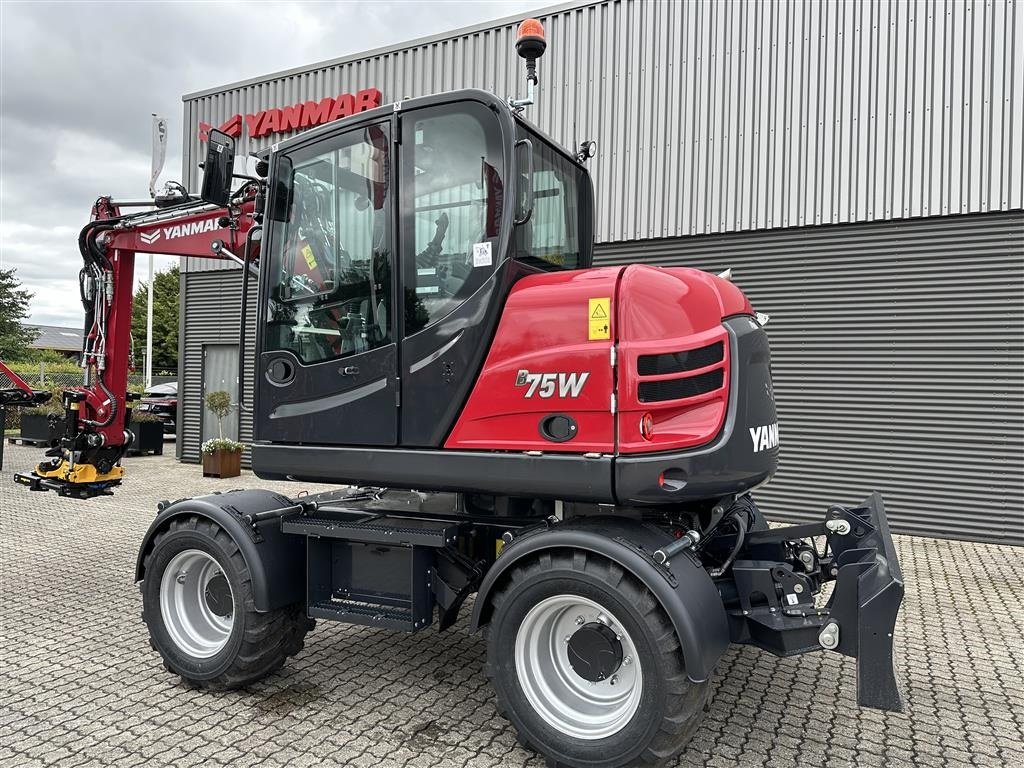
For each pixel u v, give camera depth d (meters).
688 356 2.96
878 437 7.73
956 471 7.39
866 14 7.59
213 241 4.94
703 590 2.82
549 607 2.96
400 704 3.52
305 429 3.62
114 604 5.11
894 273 7.61
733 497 3.44
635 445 2.91
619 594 2.76
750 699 3.65
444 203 3.31
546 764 2.94
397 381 3.37
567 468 3.01
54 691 3.64
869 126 7.62
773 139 8.06
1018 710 3.55
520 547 3.00
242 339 3.89
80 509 8.68
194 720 3.32
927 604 5.29
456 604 3.52
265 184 4.14
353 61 10.70
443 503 3.89
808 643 3.00
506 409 3.14
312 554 3.60
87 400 5.37
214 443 11.11
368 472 3.45
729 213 8.30
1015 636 4.62
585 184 4.40
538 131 3.75
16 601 5.18
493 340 3.20
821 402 8.00
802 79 7.91
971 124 7.18
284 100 11.44
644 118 8.70
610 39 8.85
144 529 7.62
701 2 8.36
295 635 3.76
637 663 2.75
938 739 3.24
